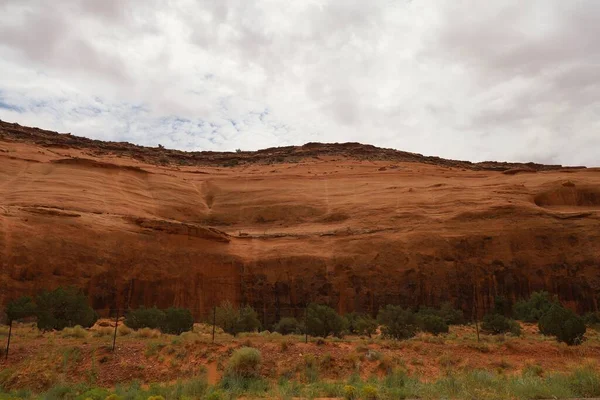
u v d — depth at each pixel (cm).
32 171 5712
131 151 8969
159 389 1198
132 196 5756
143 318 2636
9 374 1340
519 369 1559
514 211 5153
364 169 7981
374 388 1110
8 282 3372
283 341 1709
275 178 7138
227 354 1498
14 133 7938
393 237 4869
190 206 6147
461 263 4650
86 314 2450
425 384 1205
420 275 4538
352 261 4609
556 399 1043
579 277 4550
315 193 6538
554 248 4753
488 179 6894
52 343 1599
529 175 6981
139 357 1477
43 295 2378
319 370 1441
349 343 1778
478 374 1299
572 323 2089
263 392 1210
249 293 4375
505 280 4581
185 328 2430
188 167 8531
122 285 3881
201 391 1200
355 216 5662
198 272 4297
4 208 3931
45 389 1299
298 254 4641
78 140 8906
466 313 4397
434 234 4859
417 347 1739
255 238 5022
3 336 1859
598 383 1120
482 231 4897
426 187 6319
